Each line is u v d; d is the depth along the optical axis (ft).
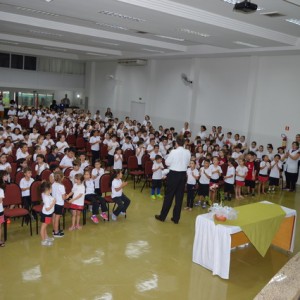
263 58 44.98
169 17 27.02
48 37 48.24
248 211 21.61
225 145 40.09
